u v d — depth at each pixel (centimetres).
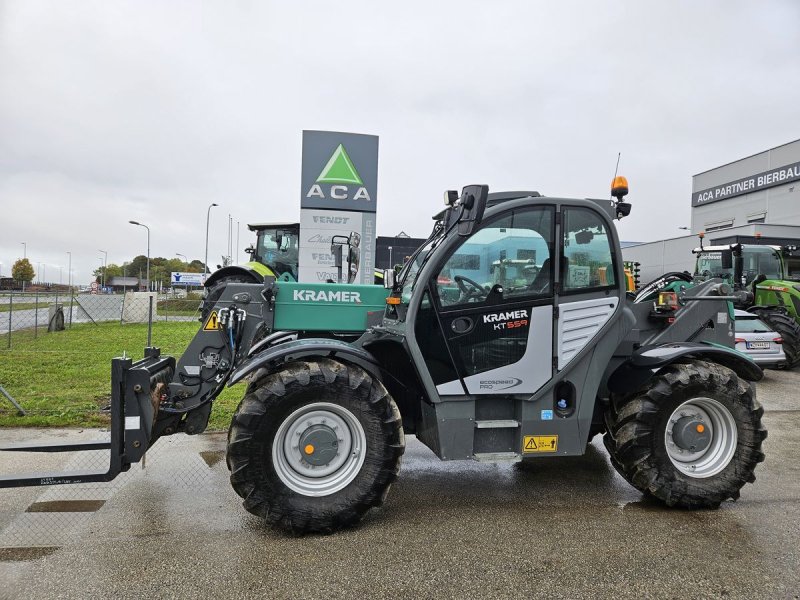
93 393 699
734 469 381
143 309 1909
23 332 1535
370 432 340
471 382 360
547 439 370
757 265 1171
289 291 432
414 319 354
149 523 345
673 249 2408
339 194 958
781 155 2598
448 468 466
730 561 302
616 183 387
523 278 369
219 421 591
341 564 295
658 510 377
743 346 881
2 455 468
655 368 387
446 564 296
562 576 285
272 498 324
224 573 284
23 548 310
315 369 338
